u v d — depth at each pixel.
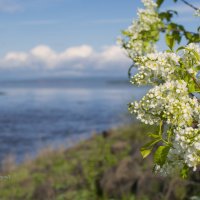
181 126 3.03
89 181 11.76
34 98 106.31
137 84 3.14
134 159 11.23
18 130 38.28
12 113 57.06
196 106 2.99
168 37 4.16
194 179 8.61
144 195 9.90
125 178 10.73
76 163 14.22
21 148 28.31
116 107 64.44
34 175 14.35
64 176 13.10
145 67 3.09
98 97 105.94
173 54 3.07
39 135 34.47
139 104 3.06
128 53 4.34
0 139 32.66
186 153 2.93
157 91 2.99
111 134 15.99
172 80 3.07
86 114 53.03
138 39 4.31
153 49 4.34
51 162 15.52
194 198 7.69
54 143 29.50
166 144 3.03
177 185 9.02
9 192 13.04
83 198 11.27
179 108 2.94
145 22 4.40
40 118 49.34
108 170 11.55
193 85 3.02
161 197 9.41
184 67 3.07
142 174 10.40
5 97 114.12
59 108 65.81
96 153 14.17
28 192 12.88
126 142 13.59
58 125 41.34
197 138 2.90
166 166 3.10
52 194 12.16
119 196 10.55
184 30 4.21
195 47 3.10
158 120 3.07
